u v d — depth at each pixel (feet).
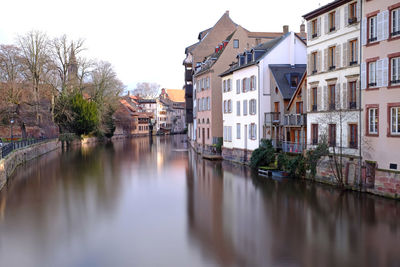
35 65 168.86
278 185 81.71
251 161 108.47
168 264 41.32
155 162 129.59
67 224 56.29
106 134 264.72
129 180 92.53
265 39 176.55
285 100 104.17
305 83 95.66
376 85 68.18
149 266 40.98
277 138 105.50
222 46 162.30
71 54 194.70
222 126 148.77
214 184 85.51
